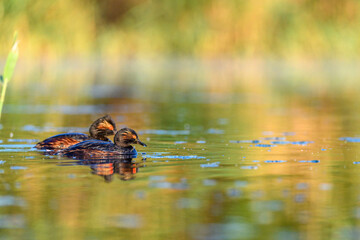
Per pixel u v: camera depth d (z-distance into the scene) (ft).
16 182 64.03
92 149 80.07
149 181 64.80
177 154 82.17
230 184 63.57
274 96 174.09
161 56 296.51
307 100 163.94
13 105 147.23
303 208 54.60
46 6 252.01
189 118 126.72
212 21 283.79
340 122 120.16
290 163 75.56
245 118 127.13
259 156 80.84
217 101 161.79
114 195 58.80
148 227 49.49
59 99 162.30
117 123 118.11
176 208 54.60
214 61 286.05
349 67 272.72
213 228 49.34
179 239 46.80
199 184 63.46
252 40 282.15
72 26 268.62
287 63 284.82
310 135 102.37
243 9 279.90
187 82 215.92
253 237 47.39
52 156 79.15
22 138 96.63
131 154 80.74
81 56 272.72
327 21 284.82
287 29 281.95
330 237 47.52
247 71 256.93
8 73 76.43
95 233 48.14
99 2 311.47
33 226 49.73
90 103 154.30
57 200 57.00
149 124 116.98
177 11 288.71
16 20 239.50
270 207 54.95
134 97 169.89
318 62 287.69
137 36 297.94
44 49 256.93
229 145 90.63
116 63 289.74
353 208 54.60
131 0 312.09
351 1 283.18
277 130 108.68
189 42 287.69
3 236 47.47
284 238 47.32
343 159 78.59
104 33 295.89
